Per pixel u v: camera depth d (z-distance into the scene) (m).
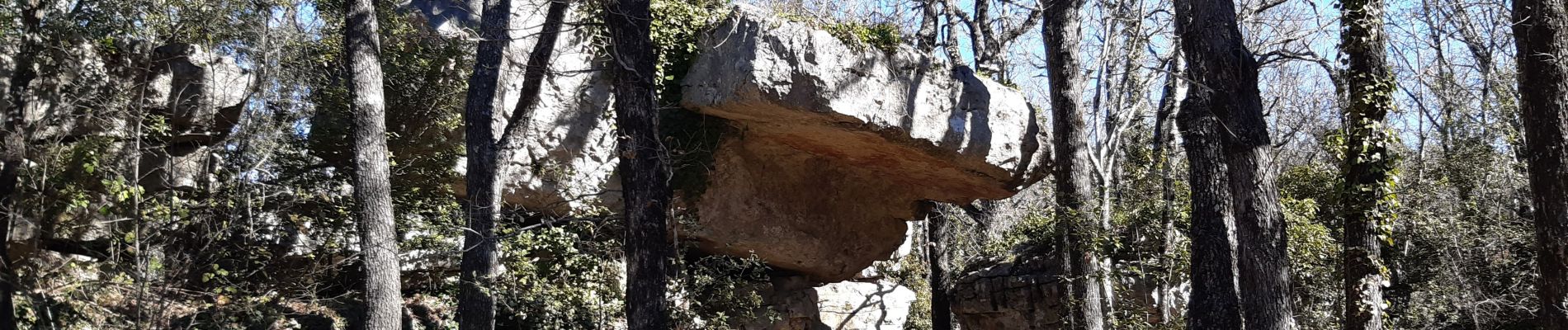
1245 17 17.02
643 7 11.80
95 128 11.87
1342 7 13.53
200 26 12.49
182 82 12.89
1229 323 13.38
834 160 17.53
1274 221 12.45
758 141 16.31
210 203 12.20
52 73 11.48
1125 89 21.36
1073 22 17.14
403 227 14.17
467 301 12.80
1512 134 19.09
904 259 26.22
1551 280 12.18
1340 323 17.59
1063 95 16.86
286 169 13.84
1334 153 14.32
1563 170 12.15
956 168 15.82
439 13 15.02
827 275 19.28
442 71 14.70
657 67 14.19
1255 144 12.55
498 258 13.45
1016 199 27.34
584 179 15.53
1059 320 18.73
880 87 13.96
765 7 14.02
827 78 13.25
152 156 12.40
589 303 14.21
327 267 12.96
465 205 15.38
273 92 13.50
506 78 13.83
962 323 23.95
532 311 14.38
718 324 15.29
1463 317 20.34
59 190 11.34
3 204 10.55
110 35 12.11
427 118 14.60
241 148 12.95
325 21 14.59
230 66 13.73
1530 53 12.59
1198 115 13.86
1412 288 20.98
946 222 23.12
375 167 12.21
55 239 11.66
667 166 11.88
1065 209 16.58
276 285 13.05
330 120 13.95
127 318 11.08
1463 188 21.58
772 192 16.95
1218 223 13.57
